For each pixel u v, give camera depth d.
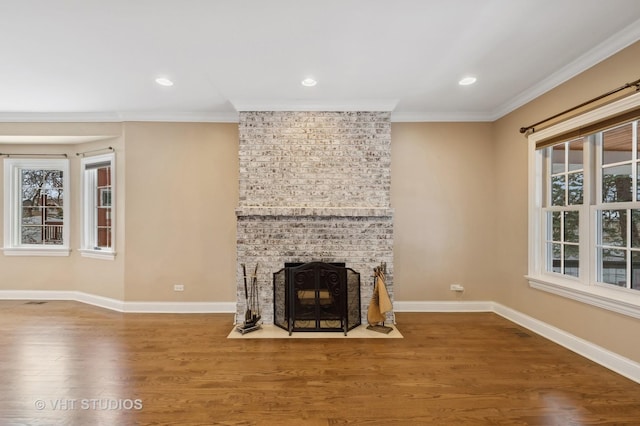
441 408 2.08
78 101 3.70
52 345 3.04
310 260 3.62
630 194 2.51
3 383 2.37
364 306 3.62
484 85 3.29
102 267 4.35
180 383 2.37
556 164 3.25
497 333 3.36
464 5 2.03
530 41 2.46
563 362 2.69
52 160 4.65
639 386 2.31
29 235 4.78
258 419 1.97
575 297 2.86
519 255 3.66
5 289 4.66
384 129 3.72
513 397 2.19
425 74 3.03
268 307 3.62
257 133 3.70
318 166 3.71
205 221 4.14
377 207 3.67
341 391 2.27
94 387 2.31
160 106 3.88
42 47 2.52
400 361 2.72
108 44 2.48
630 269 2.52
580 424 1.92
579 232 2.92
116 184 4.21
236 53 2.63
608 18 2.17
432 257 4.14
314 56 2.69
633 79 2.34
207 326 3.58
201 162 4.15
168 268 4.12
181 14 2.11
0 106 3.87
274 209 3.57
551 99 3.16
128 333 3.36
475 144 4.16
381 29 2.30
